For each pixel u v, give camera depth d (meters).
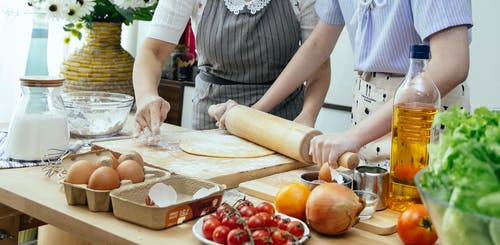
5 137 1.75
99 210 1.17
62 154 1.52
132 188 1.16
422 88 1.17
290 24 1.96
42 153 1.49
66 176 1.24
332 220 1.05
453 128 0.82
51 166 1.42
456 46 1.34
